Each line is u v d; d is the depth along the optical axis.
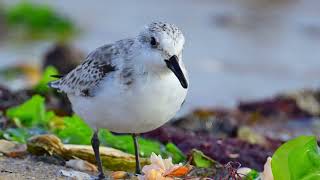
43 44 26.83
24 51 25.42
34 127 12.15
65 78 10.37
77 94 9.83
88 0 34.44
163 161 9.53
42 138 10.52
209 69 22.97
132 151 11.16
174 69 9.03
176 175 9.20
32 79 20.70
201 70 22.83
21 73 21.44
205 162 10.41
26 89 14.84
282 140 13.98
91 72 9.59
